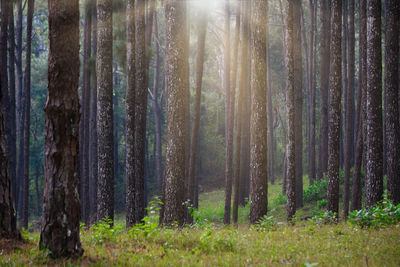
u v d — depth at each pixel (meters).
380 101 13.99
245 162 29.59
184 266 5.75
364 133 17.86
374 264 5.77
